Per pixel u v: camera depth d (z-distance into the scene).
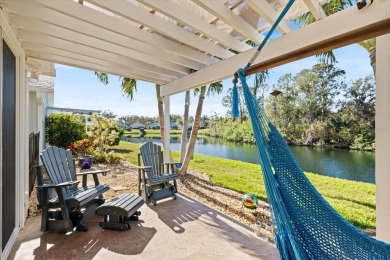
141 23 2.28
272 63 1.30
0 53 1.98
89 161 6.17
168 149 5.37
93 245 2.44
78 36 2.76
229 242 2.54
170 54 3.40
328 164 5.56
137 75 4.51
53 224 2.72
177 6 2.18
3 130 2.19
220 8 2.12
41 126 6.15
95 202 3.27
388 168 1.68
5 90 2.29
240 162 7.42
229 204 3.87
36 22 2.45
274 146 1.41
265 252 2.34
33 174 4.64
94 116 8.28
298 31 2.31
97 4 1.96
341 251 1.17
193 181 5.41
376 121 1.77
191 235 2.70
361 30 0.98
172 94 4.77
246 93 1.46
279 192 1.32
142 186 4.02
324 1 2.09
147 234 2.72
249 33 2.47
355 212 3.44
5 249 2.20
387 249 1.09
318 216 1.25
